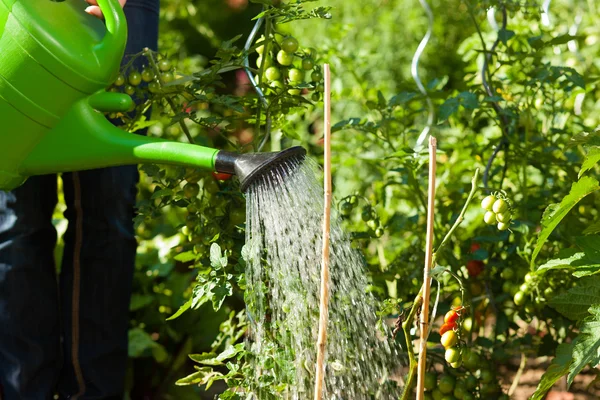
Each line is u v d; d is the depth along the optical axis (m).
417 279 2.50
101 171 2.30
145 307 3.04
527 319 2.44
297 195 1.75
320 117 4.31
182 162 1.83
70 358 2.33
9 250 2.21
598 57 3.97
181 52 5.58
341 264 1.88
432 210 1.67
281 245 1.77
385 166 3.18
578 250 1.87
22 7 1.83
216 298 1.84
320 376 1.65
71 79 1.85
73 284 2.33
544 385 1.78
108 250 2.33
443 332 1.79
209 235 2.09
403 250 2.74
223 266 1.85
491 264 2.49
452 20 5.65
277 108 2.21
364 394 1.90
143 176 3.83
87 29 1.93
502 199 1.76
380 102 2.74
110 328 2.34
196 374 1.90
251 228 1.76
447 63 5.54
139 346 2.76
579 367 1.64
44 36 1.82
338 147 3.28
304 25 5.45
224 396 1.86
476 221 2.84
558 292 2.38
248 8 5.85
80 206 2.32
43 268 2.27
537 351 2.53
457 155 3.24
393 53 5.35
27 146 1.92
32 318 2.23
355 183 3.61
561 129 2.76
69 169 1.96
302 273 1.82
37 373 2.25
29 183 2.23
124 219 2.36
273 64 2.22
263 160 1.72
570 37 2.53
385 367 1.94
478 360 2.14
